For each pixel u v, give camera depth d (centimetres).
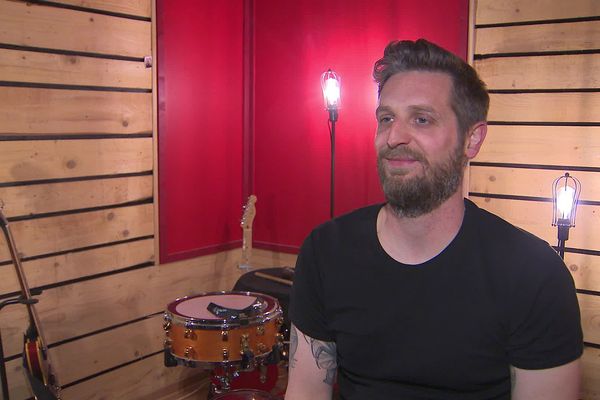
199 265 313
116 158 267
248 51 327
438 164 108
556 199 241
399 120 110
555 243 248
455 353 109
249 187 334
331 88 274
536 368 107
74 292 256
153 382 293
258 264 336
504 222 117
